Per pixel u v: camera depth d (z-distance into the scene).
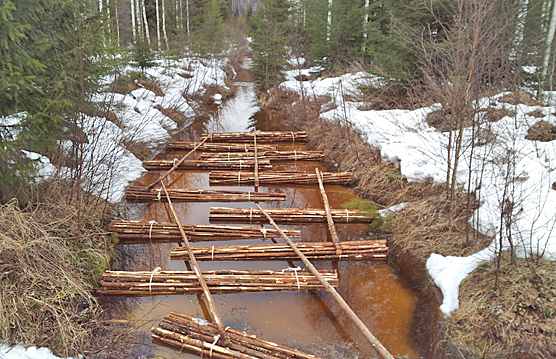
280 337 3.79
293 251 5.17
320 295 4.45
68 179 5.50
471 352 3.34
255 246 5.20
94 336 3.69
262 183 7.96
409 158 6.84
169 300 4.36
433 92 6.41
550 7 7.43
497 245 4.41
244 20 39.81
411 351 3.59
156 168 8.72
